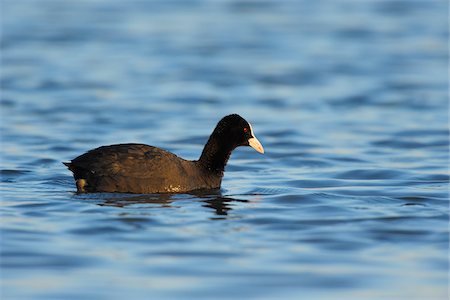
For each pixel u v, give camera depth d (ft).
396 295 30.86
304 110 83.25
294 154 63.41
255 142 50.42
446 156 62.28
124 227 39.01
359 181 52.85
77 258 34.37
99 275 32.45
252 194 47.96
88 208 42.52
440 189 49.62
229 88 94.12
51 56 110.22
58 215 41.09
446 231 38.83
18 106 82.53
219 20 140.36
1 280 31.76
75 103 84.33
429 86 94.68
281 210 43.47
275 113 81.82
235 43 121.80
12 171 54.29
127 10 148.56
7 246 35.70
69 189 48.14
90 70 102.22
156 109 82.48
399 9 152.15
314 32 130.62
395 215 42.09
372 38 125.80
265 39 124.77
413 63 108.58
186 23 136.98
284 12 149.07
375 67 106.01
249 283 31.78
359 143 67.77
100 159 46.09
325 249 36.06
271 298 30.37
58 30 128.67
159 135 70.85
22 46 116.78
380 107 84.38
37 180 51.34
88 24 134.21
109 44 119.34
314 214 42.50
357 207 44.29
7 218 40.40
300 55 113.70
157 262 34.01
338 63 108.47
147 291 30.86
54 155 61.41
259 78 99.55
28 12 144.87
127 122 75.97
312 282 31.99
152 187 46.47
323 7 154.92
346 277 32.60
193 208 43.42
